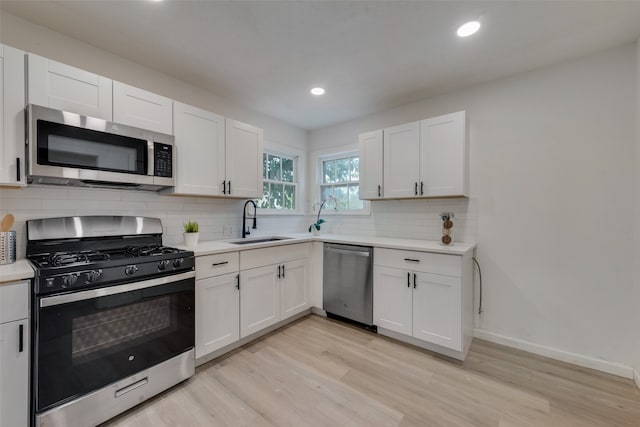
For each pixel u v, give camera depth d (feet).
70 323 4.57
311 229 12.57
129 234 6.97
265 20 5.75
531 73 7.72
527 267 7.75
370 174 9.77
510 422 5.03
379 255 8.51
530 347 7.63
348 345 7.92
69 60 6.33
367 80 8.32
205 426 4.92
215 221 9.36
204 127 7.80
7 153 4.72
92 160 5.56
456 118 8.04
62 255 5.49
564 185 7.27
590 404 5.50
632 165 6.48
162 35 6.27
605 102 6.78
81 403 4.67
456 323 7.09
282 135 11.89
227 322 7.27
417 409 5.36
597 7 5.30
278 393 5.82
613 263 6.68
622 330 6.57
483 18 5.65
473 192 8.58
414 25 5.88
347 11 5.46
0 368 4.05
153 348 5.59
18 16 5.66
